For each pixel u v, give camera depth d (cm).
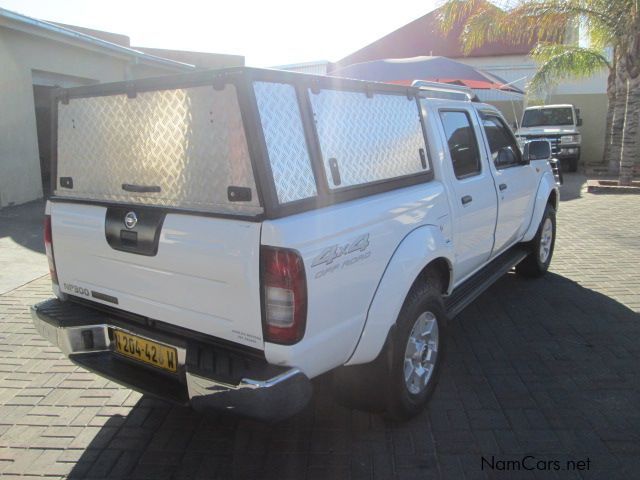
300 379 250
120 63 1419
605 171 1770
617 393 369
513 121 2161
